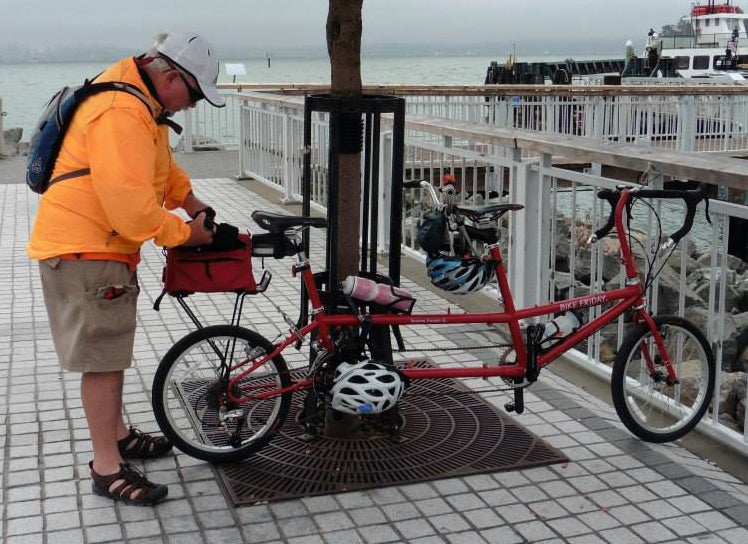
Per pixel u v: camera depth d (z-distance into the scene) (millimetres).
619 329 5039
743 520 3553
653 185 4461
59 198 3420
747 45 36969
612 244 7602
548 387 5004
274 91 15352
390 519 3535
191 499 3684
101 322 3467
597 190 4934
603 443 4277
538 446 4191
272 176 11820
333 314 3936
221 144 16797
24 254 8156
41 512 3561
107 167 3279
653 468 4008
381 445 4176
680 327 4277
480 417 4512
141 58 3520
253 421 4125
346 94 4004
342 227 4234
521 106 16062
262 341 3910
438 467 3965
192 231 3574
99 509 3590
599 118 16562
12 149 16703
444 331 5863
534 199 5613
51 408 4613
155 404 3859
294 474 3895
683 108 16656
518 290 5777
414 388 4879
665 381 4312
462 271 3963
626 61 27688
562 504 3668
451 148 6758
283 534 3416
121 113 3324
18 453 4086
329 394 3879
